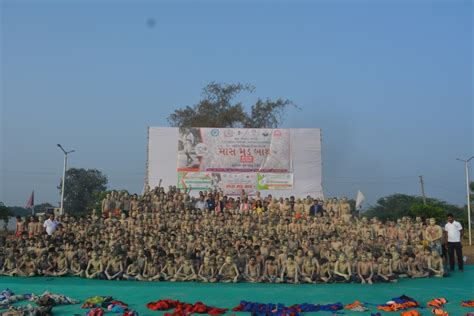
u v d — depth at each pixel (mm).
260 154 33656
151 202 28969
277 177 33531
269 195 30844
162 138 33625
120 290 17781
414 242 24141
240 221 25750
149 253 21266
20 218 27531
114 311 14516
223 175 33406
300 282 19984
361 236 24719
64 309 14992
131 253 21516
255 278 20250
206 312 14453
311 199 29188
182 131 33688
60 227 25344
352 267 20641
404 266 21969
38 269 21578
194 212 26953
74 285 18641
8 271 21719
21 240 23297
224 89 55969
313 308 14844
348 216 28109
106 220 26078
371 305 15492
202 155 33500
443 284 19797
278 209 28391
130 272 20766
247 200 29938
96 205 53500
